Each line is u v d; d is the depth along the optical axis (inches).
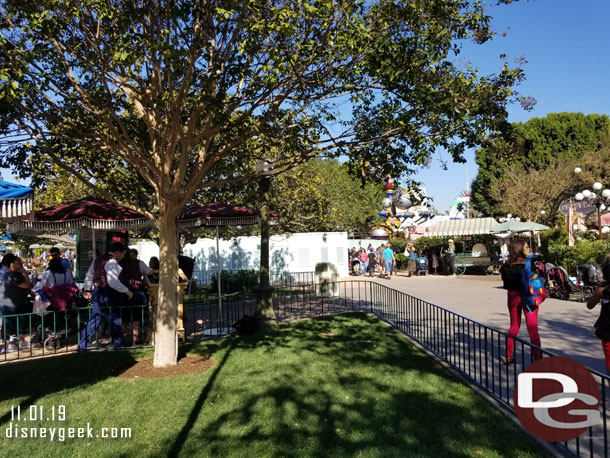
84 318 330.0
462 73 248.5
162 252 257.8
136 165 250.1
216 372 238.4
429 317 288.4
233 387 213.2
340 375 225.9
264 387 211.3
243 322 339.9
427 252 997.2
